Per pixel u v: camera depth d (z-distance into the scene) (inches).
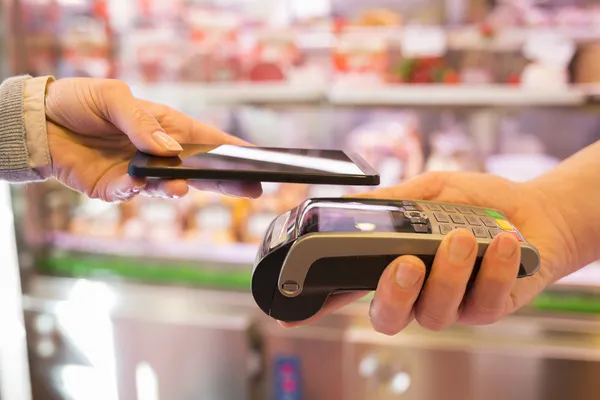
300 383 56.1
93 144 33.2
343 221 23.7
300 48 64.8
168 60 64.8
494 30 55.9
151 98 62.2
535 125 62.7
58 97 31.0
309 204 25.7
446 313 24.0
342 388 55.1
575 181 33.0
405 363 52.8
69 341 60.2
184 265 61.3
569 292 52.9
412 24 65.6
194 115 67.2
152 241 64.4
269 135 67.9
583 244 32.2
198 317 56.9
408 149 64.6
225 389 57.7
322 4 64.9
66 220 67.1
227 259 61.0
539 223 31.5
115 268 61.7
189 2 65.7
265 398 58.1
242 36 62.6
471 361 51.5
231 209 65.4
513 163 62.1
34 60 60.4
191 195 66.5
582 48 57.5
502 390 51.6
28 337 61.4
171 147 26.2
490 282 23.2
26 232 60.8
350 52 61.7
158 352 58.2
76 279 61.4
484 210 26.5
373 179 23.6
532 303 52.4
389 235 22.8
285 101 60.3
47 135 32.0
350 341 53.6
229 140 34.3
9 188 59.6
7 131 31.5
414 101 57.5
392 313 23.6
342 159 27.1
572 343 50.8
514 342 51.4
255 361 56.7
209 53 63.8
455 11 63.4
